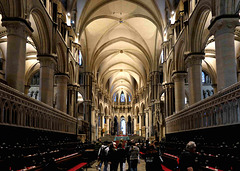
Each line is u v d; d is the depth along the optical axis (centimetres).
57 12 2117
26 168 831
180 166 536
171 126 2291
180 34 2175
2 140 981
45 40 1858
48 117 1603
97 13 3219
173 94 2745
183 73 2370
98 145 2159
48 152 1068
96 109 4703
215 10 1355
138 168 1695
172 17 2506
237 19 1271
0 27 2314
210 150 1032
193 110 1535
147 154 834
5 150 825
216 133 1157
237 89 930
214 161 897
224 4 1302
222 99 1087
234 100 990
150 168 818
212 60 3325
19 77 1321
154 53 3788
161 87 3750
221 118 1139
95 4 2995
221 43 1287
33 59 3312
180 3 2158
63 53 2347
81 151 1738
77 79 3002
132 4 3131
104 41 3916
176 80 2394
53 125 1725
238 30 2431
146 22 3478
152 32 3603
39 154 966
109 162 1127
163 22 2872
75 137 2555
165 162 1507
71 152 1577
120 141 1221
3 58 2836
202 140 1279
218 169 841
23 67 1360
